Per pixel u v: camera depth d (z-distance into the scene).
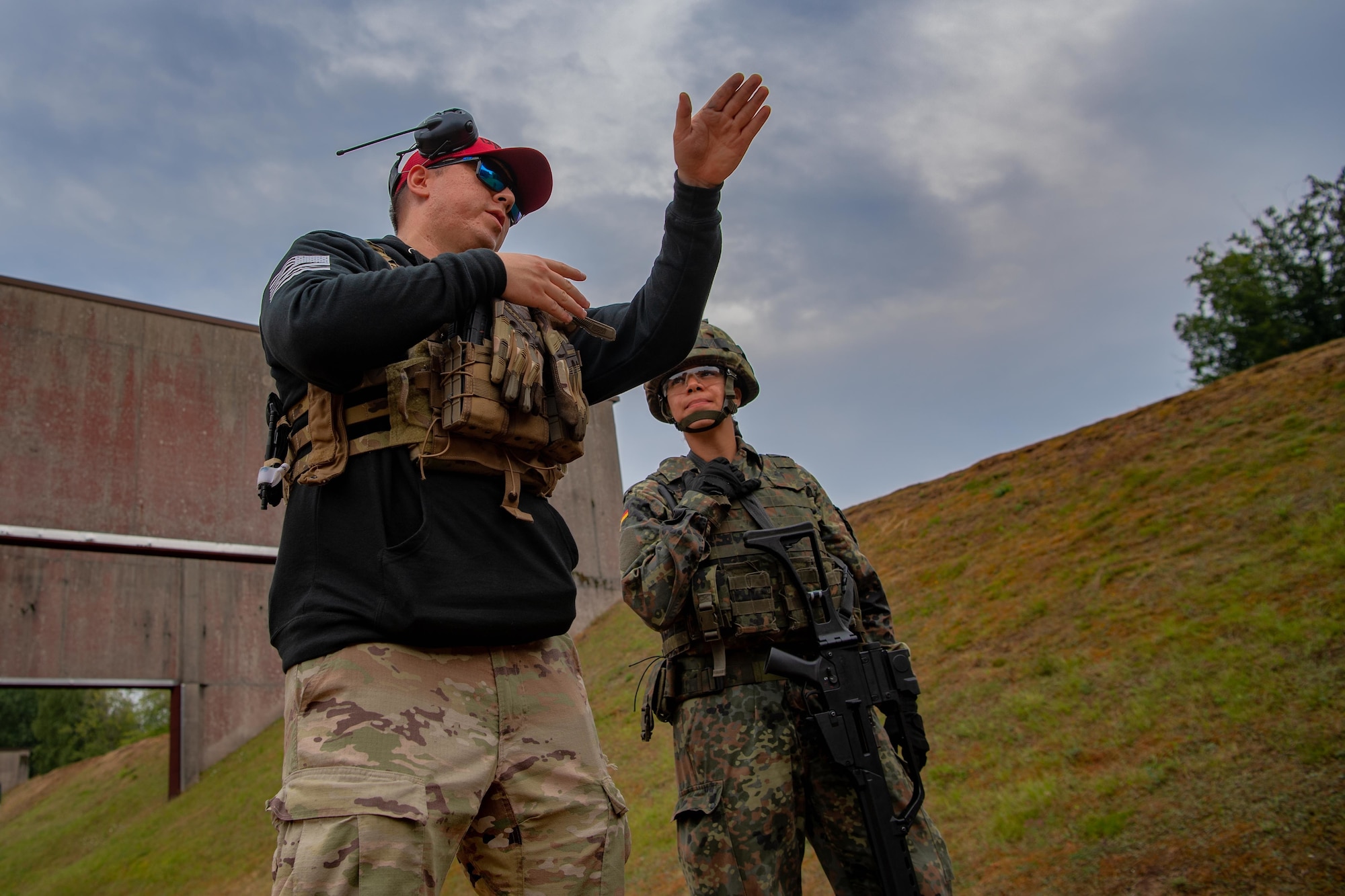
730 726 2.81
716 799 2.74
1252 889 3.65
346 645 1.60
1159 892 3.89
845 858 2.80
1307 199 26.36
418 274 1.64
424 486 1.71
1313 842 3.78
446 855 1.55
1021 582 9.27
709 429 3.26
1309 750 4.48
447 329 1.79
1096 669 6.69
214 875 12.80
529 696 1.75
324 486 1.72
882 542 12.79
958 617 9.15
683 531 2.88
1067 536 9.84
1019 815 5.10
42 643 16.98
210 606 19.03
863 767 2.65
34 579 17.20
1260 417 10.42
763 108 2.06
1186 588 7.35
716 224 2.16
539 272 1.80
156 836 15.92
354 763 1.49
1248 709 5.17
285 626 1.67
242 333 17.45
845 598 3.02
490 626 1.68
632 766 9.62
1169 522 8.89
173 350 16.69
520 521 1.83
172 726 18.09
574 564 2.00
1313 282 26.09
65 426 15.44
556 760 1.75
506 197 2.19
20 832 20.45
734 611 2.83
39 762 42.00
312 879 1.42
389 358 1.63
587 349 2.22
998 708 6.79
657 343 2.18
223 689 18.73
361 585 1.64
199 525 16.09
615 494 21.09
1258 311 26.25
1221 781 4.55
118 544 15.30
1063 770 5.47
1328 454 8.58
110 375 16.03
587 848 1.73
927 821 2.82
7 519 14.59
